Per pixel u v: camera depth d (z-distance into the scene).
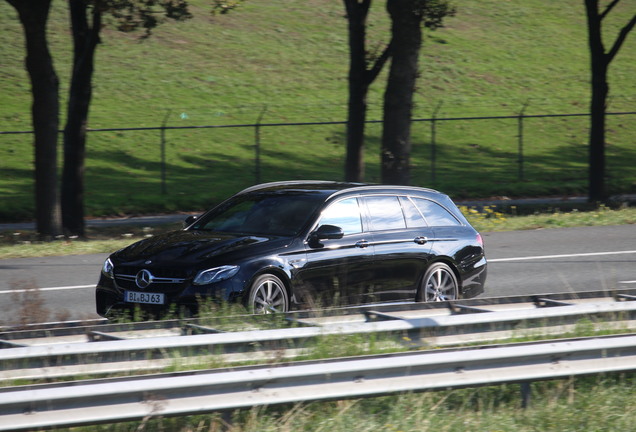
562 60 196.50
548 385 23.42
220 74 168.12
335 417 20.00
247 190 38.38
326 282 33.22
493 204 97.56
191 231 35.41
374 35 195.38
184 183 113.38
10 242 69.44
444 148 139.62
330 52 187.62
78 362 21.80
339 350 23.80
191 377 18.73
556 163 134.25
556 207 94.44
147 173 117.56
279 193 36.47
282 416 20.14
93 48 74.19
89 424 17.92
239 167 123.38
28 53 68.56
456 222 38.50
